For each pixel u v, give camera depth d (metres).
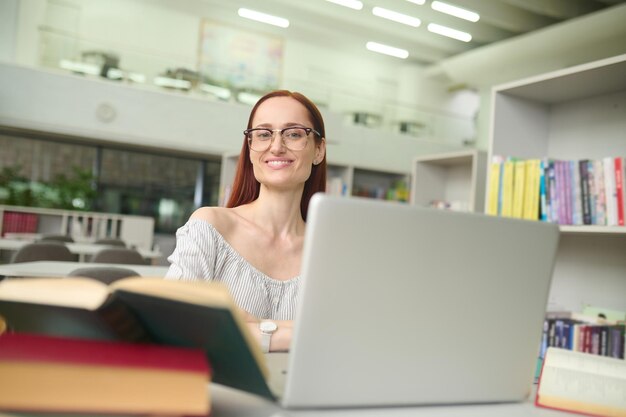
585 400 0.84
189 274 1.23
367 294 0.68
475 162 4.08
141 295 0.58
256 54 11.20
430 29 10.70
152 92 7.89
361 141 9.63
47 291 0.61
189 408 0.56
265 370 0.63
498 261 0.77
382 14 10.05
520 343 0.82
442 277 0.73
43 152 8.43
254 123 1.37
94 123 7.54
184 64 8.43
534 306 0.82
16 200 8.18
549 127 2.89
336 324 0.67
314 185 1.49
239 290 1.28
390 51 11.88
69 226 7.62
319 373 0.67
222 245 1.31
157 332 0.66
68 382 0.53
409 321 0.71
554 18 10.57
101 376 0.54
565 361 0.93
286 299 1.31
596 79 2.41
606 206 2.15
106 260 4.14
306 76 11.76
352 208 0.65
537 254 0.81
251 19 10.72
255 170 1.37
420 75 12.95
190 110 8.12
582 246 2.64
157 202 9.25
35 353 0.54
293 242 1.40
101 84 7.59
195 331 0.61
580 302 2.62
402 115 10.52
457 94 13.48
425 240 0.70
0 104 7.07
